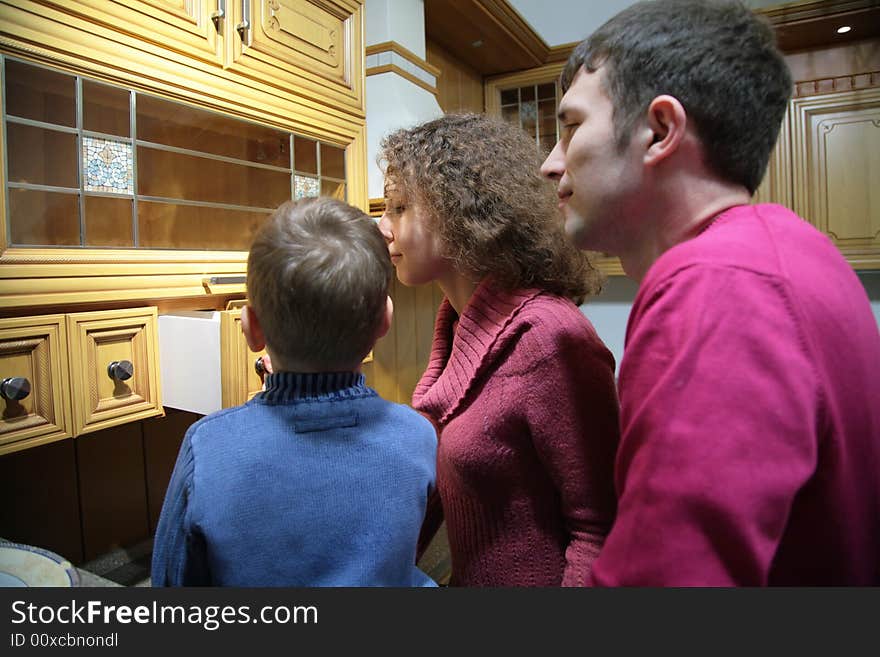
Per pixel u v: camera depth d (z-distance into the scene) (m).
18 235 0.65
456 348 0.73
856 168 1.79
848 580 0.40
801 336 0.35
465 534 0.70
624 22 0.46
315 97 1.02
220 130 0.96
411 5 1.47
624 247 0.50
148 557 1.05
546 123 2.09
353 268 0.57
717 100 0.42
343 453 0.57
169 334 0.87
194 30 0.80
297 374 0.57
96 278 0.70
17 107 0.65
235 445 0.53
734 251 0.38
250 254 0.58
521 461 0.65
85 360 0.70
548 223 0.70
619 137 0.46
